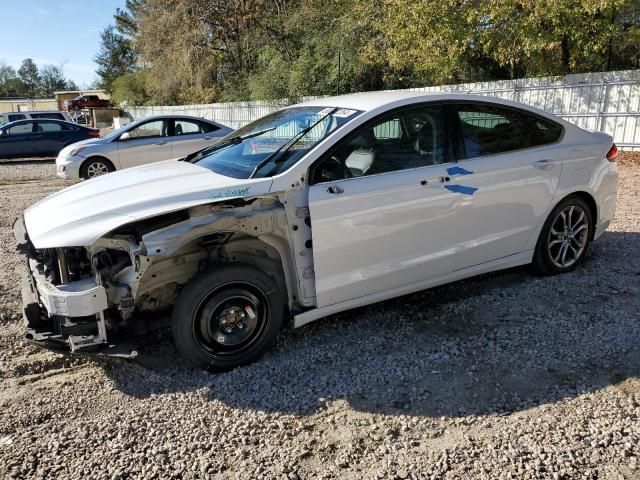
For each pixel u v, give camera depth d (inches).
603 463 103.1
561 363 139.0
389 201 150.6
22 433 116.5
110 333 134.7
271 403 126.3
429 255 161.5
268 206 139.5
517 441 110.1
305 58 873.5
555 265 195.3
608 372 134.2
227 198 133.6
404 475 101.5
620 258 215.9
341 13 825.5
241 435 114.9
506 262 181.8
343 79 811.4
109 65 2346.2
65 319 130.6
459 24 576.1
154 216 128.3
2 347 154.4
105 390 133.5
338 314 172.9
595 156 196.7
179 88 1283.2
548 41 530.9
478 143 170.6
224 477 102.4
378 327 163.5
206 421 120.2
